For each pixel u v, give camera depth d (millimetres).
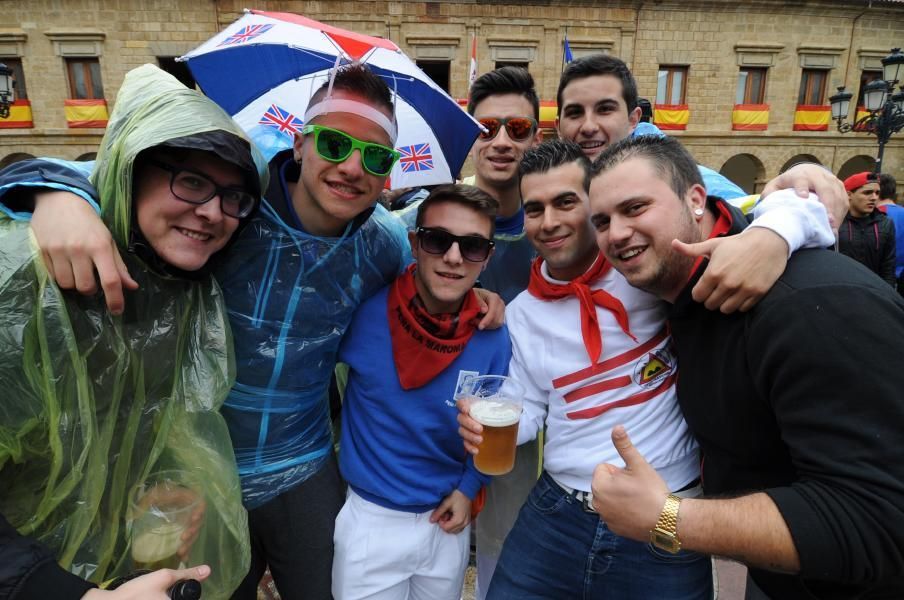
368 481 1782
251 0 13102
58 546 1197
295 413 1725
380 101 1538
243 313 1585
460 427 1677
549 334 1752
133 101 1233
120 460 1300
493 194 2531
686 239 1347
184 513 1326
